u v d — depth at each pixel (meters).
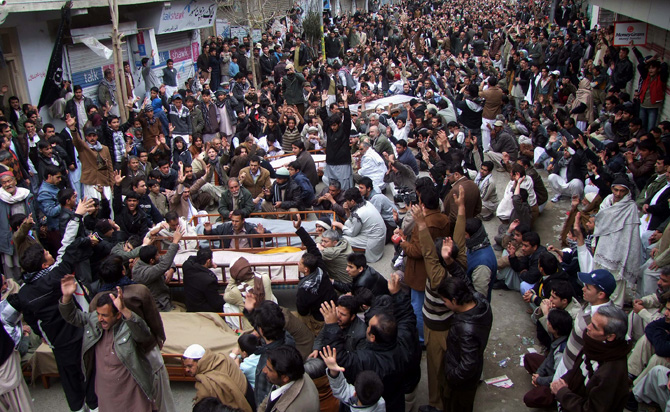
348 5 44.34
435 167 9.40
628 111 11.07
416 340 4.94
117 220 7.83
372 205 8.32
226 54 19.52
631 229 6.40
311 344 5.55
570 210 8.85
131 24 15.99
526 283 6.88
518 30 29.28
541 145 11.90
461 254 5.50
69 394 5.02
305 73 19.28
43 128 9.92
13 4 11.02
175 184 9.76
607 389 4.09
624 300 6.58
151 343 4.70
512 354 6.19
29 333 6.18
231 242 7.89
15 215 7.19
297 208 9.14
